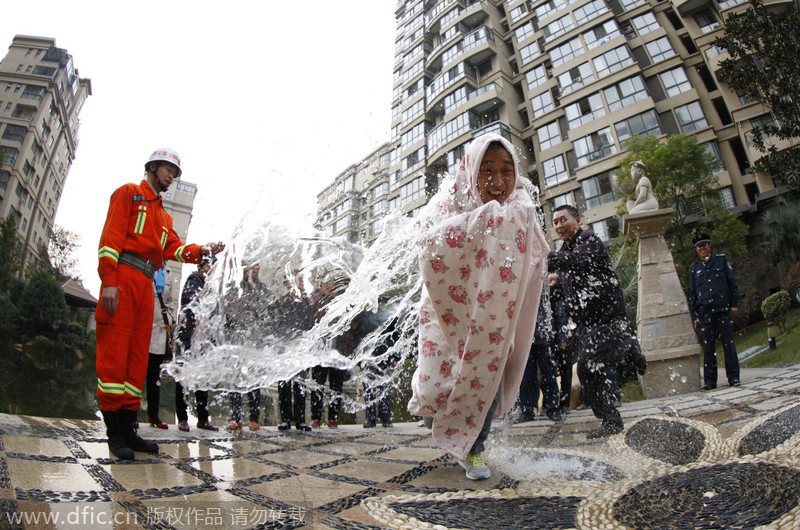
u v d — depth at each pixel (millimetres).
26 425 2486
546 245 1880
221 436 3002
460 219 1665
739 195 16000
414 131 25188
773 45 9438
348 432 3512
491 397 1738
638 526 1192
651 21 19266
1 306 18703
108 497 1366
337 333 3664
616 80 18516
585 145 18781
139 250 2246
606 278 2533
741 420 2391
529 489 1598
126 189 2256
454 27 25031
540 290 1857
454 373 1793
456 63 23609
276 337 3363
